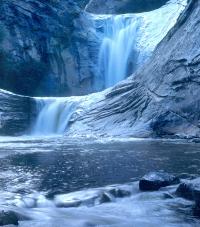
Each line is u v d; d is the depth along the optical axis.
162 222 9.40
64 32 51.50
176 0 58.66
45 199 11.34
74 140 30.06
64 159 18.88
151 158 19.02
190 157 19.28
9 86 47.50
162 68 35.53
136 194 11.86
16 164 17.38
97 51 53.94
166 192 11.71
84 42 53.47
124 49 55.22
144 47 53.69
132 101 35.75
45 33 50.09
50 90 50.09
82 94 52.22
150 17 57.69
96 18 57.00
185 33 36.12
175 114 31.81
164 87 34.06
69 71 51.75
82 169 16.05
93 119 36.28
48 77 50.00
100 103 37.81
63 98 40.16
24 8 48.81
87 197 11.49
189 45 34.69
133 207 10.63
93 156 19.91
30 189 12.48
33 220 9.41
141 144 25.81
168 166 16.61
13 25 47.84
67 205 10.92
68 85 51.56
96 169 16.06
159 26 55.50
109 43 55.19
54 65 50.56
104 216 9.84
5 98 38.41
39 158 19.28
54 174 15.03
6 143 27.83
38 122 39.19
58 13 51.62
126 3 65.25
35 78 49.06
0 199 11.14
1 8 47.41
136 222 9.39
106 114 36.09
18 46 47.88
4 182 13.55
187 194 11.16
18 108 38.53
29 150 22.83
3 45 47.00
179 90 32.78
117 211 10.28
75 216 9.80
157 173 12.65
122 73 54.06
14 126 37.59
